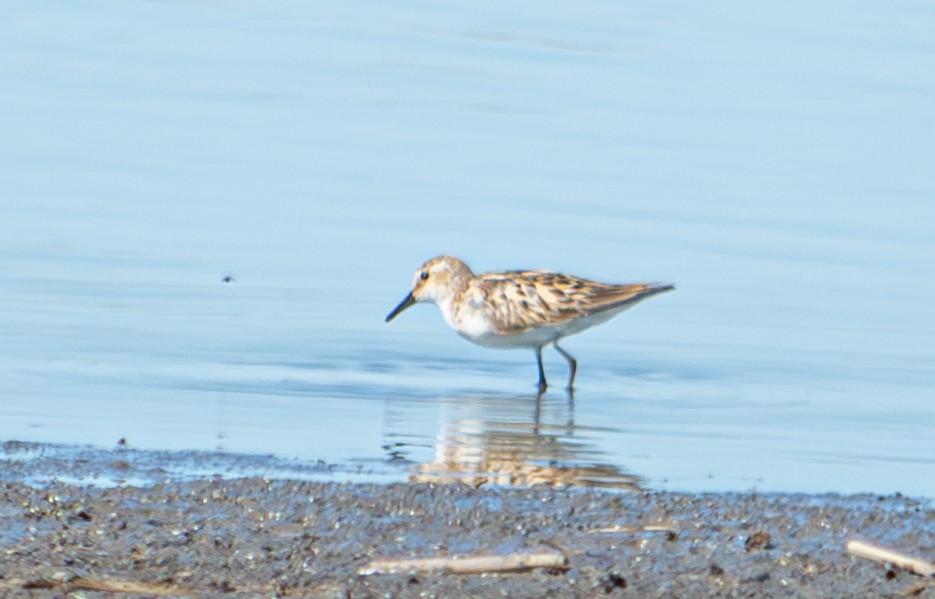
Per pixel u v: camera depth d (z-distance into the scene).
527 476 11.66
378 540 9.64
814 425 13.92
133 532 9.62
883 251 20.73
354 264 19.53
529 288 16.23
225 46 31.64
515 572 9.10
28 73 28.47
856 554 9.59
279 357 15.91
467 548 9.54
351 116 26.80
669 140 25.84
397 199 22.20
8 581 8.69
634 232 21.08
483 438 12.99
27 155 23.53
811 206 22.62
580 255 20.00
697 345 17.17
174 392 14.27
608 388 15.41
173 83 28.47
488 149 24.98
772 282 19.44
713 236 21.08
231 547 9.41
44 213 20.84
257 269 19.14
